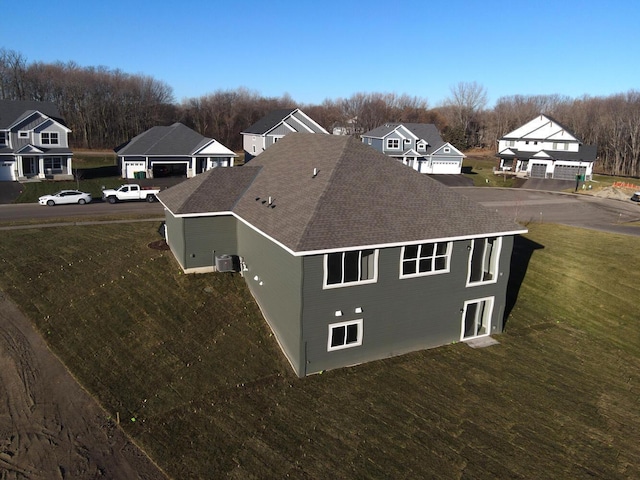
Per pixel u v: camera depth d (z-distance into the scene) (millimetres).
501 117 121938
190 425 14047
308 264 15750
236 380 16188
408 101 139375
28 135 48031
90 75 93000
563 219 39625
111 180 50031
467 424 14422
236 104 108375
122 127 89750
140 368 16734
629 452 13547
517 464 12875
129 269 24062
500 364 18031
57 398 15258
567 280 25297
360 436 13688
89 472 12281
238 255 23797
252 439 13461
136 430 13828
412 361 17938
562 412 15242
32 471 12289
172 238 25688
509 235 19672
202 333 18734
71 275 23922
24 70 89938
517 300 23812
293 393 15633
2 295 21969
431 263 18281
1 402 15008
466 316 20047
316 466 12516
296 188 20766
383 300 17500
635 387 16922
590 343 20047
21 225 33000
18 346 18078
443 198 20312
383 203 18797
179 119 99750
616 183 62188
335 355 17047
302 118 61344
